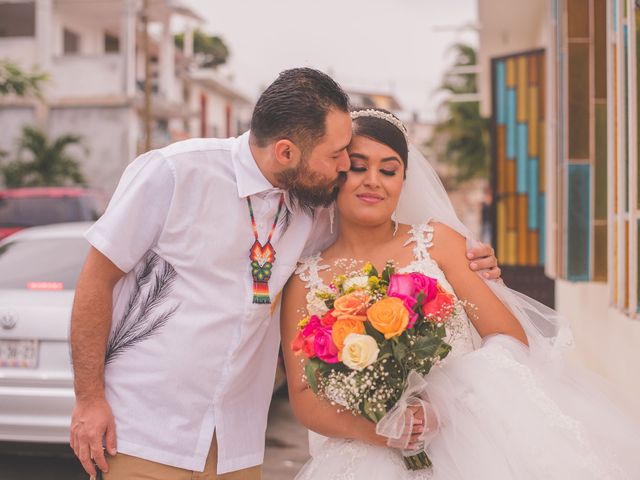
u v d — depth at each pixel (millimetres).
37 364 4379
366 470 2395
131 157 25266
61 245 5375
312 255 2711
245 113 41656
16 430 4336
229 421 2480
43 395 4309
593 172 4988
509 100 9570
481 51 13586
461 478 2312
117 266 2420
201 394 2430
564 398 2432
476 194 37031
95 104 25156
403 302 2139
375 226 2643
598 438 2365
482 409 2320
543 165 9391
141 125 26031
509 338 2494
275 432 5598
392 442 2273
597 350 5223
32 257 5227
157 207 2428
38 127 24984
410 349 2170
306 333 2221
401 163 2588
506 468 2268
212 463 2457
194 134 34031
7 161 24750
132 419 2416
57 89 25812
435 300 2213
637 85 3561
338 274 2611
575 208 5113
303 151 2377
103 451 2400
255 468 2611
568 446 2242
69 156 22594
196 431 2430
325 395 2332
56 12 27000
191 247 2420
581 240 5109
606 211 4988
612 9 4207
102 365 2439
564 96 5145
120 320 2488
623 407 2588
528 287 9070
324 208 2635
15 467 4824
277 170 2416
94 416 2400
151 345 2432
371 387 2162
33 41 25844
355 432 2359
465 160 33281
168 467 2416
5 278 4988
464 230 2742
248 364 2500
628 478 2287
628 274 3754
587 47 5074
